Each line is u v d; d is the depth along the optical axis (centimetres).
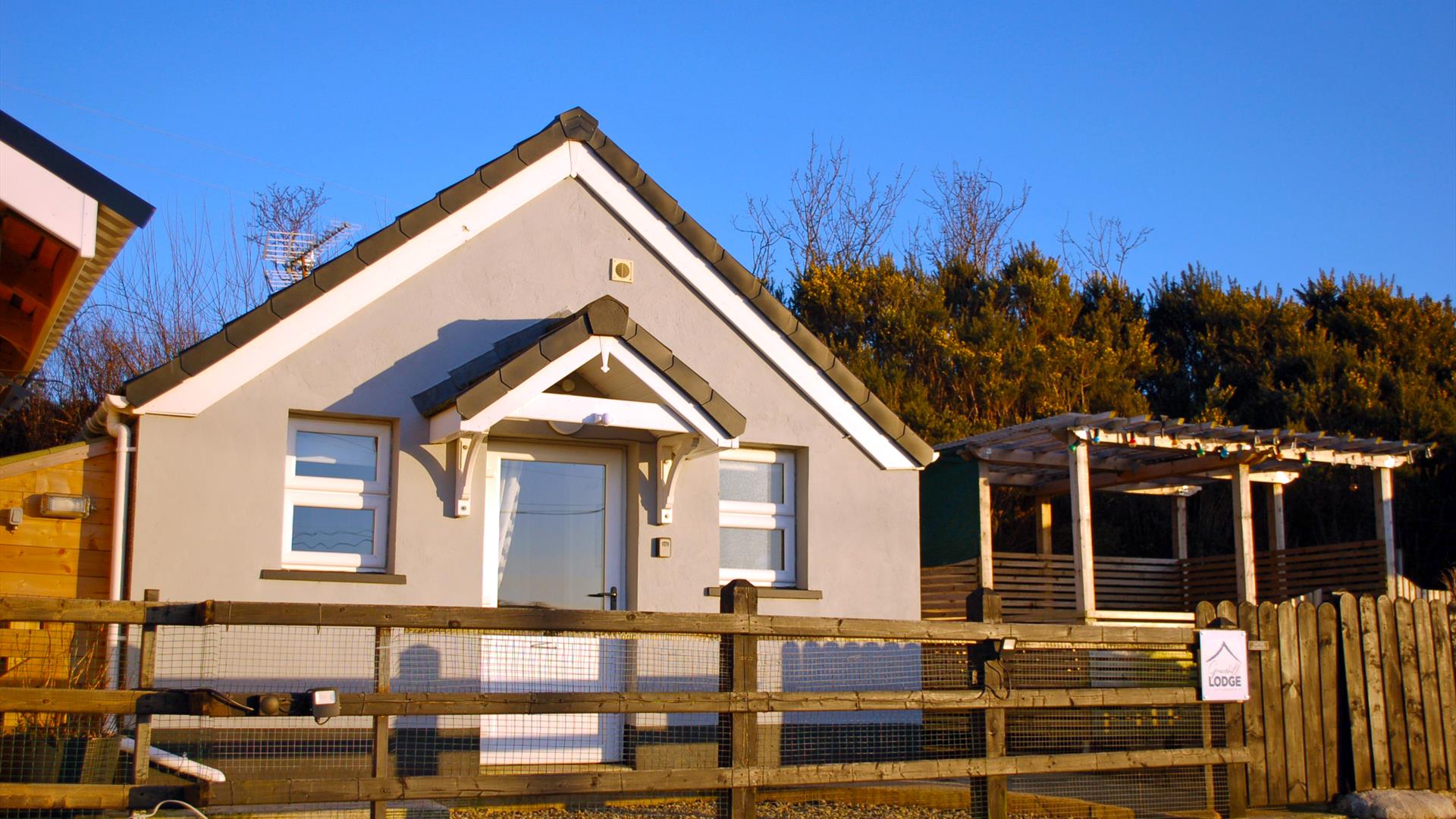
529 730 940
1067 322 2467
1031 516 2094
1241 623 930
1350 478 2092
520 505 1017
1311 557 1572
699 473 1057
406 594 929
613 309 920
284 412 914
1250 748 916
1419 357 2341
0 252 730
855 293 2491
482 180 995
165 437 880
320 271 927
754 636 744
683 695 714
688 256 1080
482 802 828
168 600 861
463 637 928
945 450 1522
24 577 849
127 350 2105
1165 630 876
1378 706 978
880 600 1118
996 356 2270
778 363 1107
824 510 1109
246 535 890
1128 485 1669
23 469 855
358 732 854
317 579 903
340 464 948
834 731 1002
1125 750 885
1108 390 2286
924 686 1022
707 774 720
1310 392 2200
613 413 929
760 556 1103
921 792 922
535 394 895
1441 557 2098
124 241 659
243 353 905
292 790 622
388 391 950
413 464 949
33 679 748
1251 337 2411
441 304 980
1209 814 885
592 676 970
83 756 674
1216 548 2153
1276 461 1549
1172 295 2598
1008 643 816
